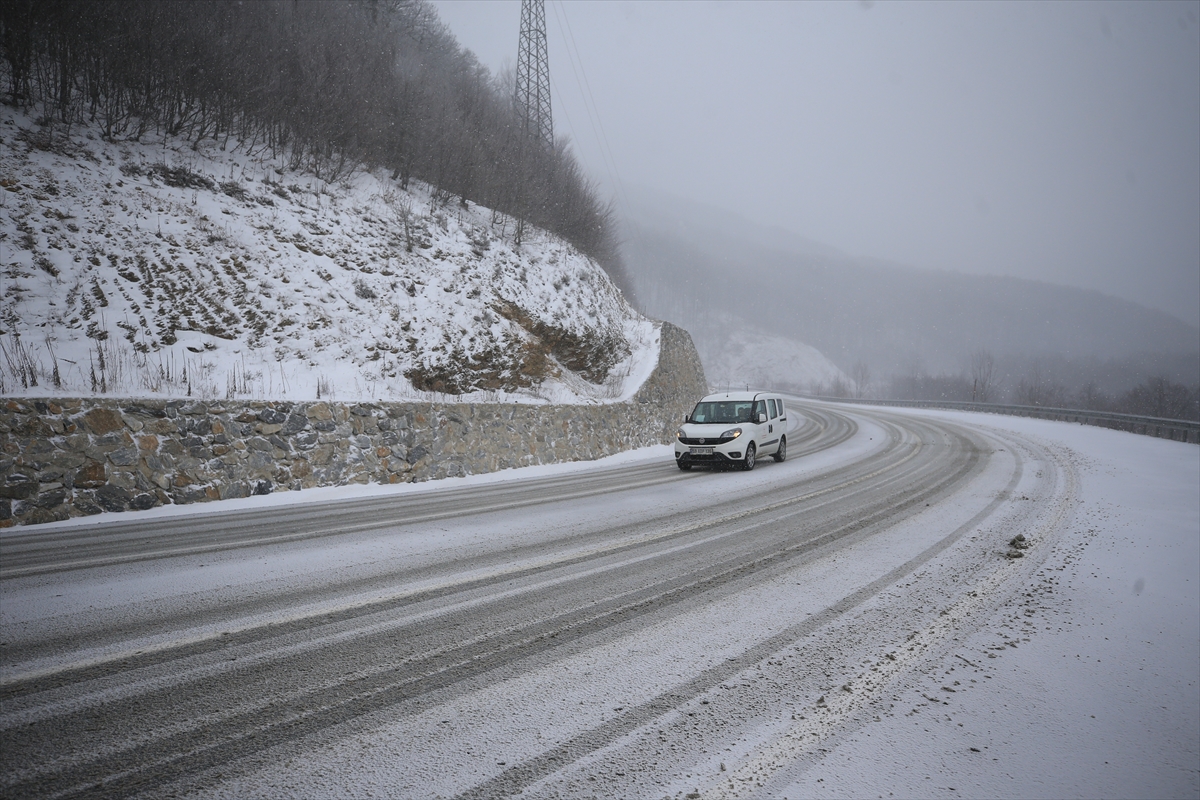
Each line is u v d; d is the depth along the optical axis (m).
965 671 3.67
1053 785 2.56
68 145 15.15
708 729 2.97
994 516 8.51
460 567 5.95
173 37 17.69
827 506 9.38
